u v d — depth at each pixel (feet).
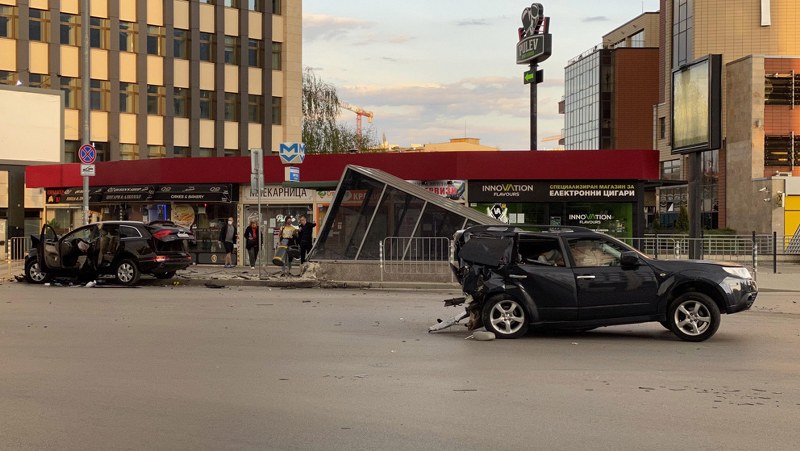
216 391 27.32
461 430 22.03
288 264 81.25
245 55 188.75
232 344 38.24
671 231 165.37
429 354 35.47
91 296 63.67
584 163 93.04
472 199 94.32
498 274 40.98
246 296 64.44
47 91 122.42
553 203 94.58
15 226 120.16
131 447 20.49
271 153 192.44
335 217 77.00
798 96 152.05
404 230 74.74
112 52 172.14
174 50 180.24
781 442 20.80
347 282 74.18
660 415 23.76
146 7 176.55
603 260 40.60
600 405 25.11
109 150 172.35
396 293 67.92
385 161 95.30
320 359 33.99
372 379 29.48
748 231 150.30
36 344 38.04
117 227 74.28
